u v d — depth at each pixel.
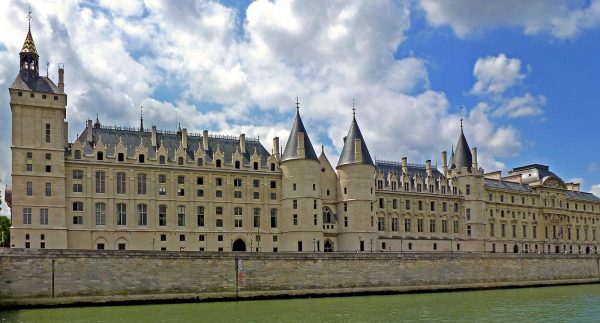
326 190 126.69
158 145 113.62
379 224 136.38
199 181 112.88
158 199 108.31
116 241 103.81
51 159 99.31
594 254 138.88
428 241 142.38
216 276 89.00
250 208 116.56
